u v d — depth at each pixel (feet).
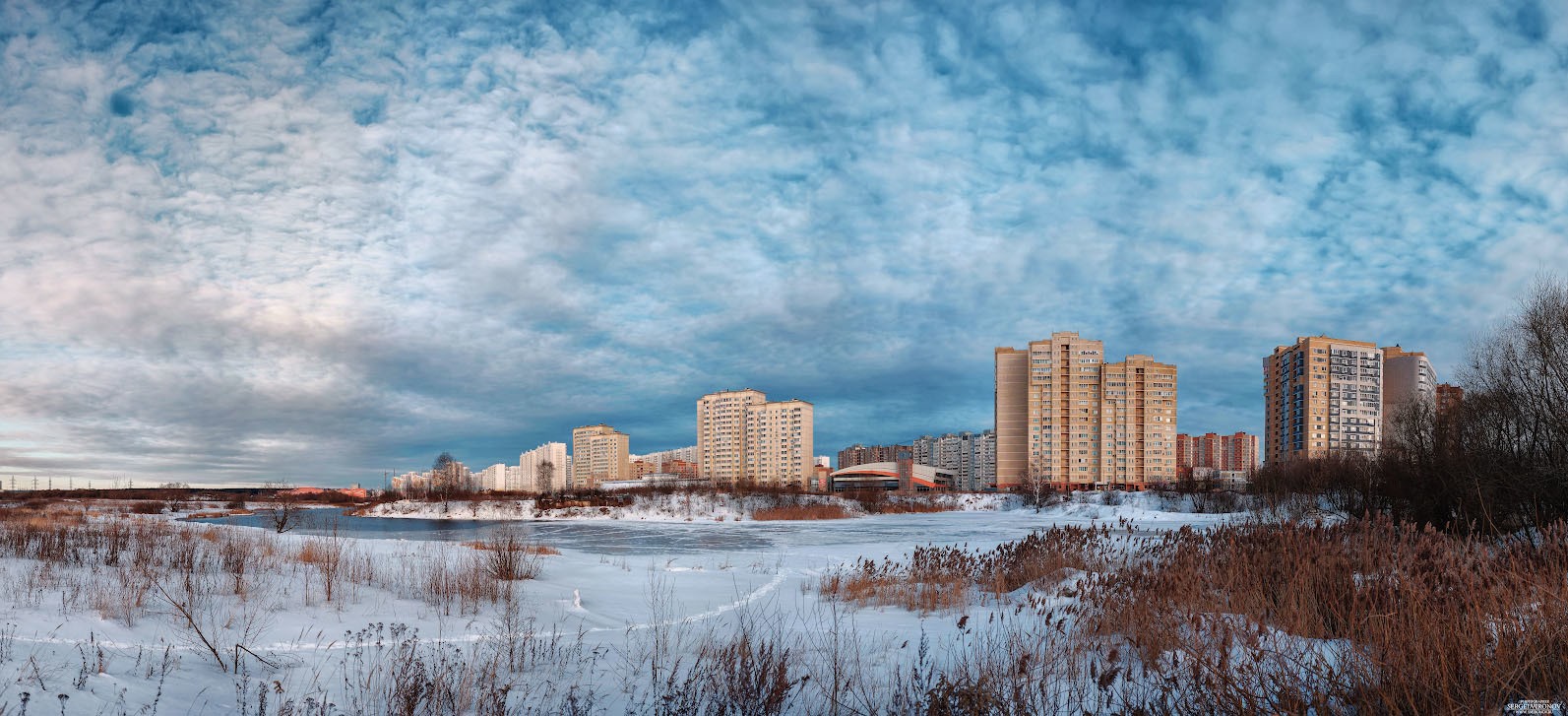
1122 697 18.01
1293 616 24.14
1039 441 405.18
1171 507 220.64
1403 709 14.83
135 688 19.77
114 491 296.30
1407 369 346.54
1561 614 16.81
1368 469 117.91
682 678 23.52
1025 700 17.53
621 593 47.57
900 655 26.09
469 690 20.49
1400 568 23.65
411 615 34.65
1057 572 46.29
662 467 627.05
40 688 18.66
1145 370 399.65
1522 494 75.15
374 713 19.07
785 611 40.22
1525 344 92.89
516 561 52.60
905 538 127.65
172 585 37.32
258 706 19.38
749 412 547.90
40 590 33.19
